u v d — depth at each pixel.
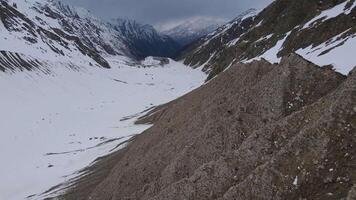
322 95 35.09
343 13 78.31
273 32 117.00
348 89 26.78
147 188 40.81
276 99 36.72
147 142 54.59
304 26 89.69
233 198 27.05
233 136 37.06
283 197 24.83
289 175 25.48
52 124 124.69
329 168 24.16
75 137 107.62
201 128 43.28
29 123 123.62
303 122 29.66
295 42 85.88
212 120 40.91
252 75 46.81
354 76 27.22
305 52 76.81
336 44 62.47
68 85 196.25
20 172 80.75
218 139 37.91
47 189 66.69
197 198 31.36
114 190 47.66
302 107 33.97
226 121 38.84
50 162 84.81
